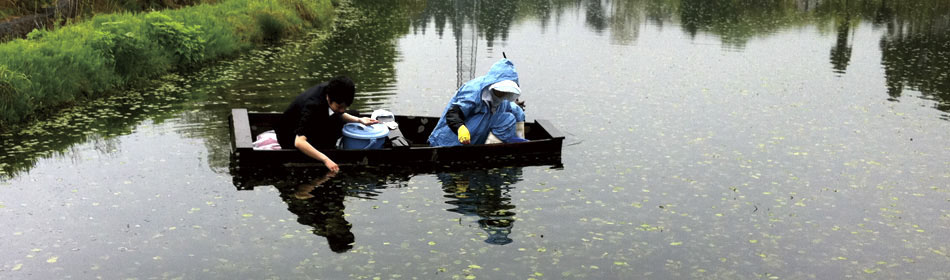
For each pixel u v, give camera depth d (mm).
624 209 6191
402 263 5078
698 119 9320
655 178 6988
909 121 9398
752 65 13570
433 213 5977
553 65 13141
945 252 5520
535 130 8203
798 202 6449
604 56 14344
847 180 7043
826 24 20641
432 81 11336
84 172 6668
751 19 21641
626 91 10984
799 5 26031
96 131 7977
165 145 7527
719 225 5910
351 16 19922
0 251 5062
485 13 21781
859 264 5285
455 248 5344
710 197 6527
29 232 5383
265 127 7918
